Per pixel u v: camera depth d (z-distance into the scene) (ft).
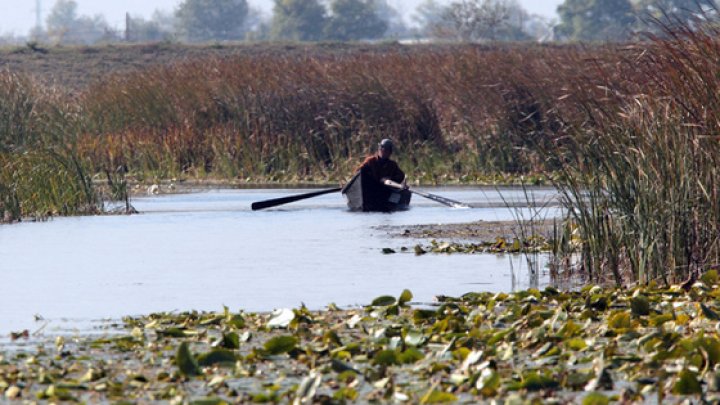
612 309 137.80
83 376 107.65
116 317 139.64
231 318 131.75
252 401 98.99
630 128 162.09
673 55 158.40
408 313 139.44
